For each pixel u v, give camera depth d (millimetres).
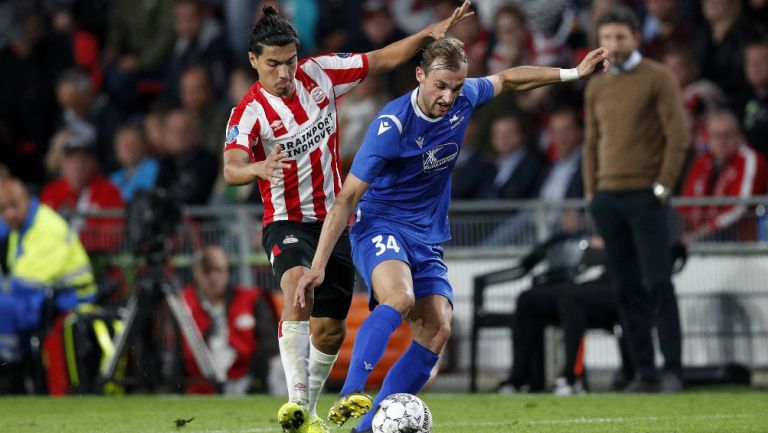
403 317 18844
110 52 56469
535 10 47469
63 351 35875
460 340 38938
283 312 20109
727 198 37531
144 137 47875
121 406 29781
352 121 45812
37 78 54375
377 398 19328
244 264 39344
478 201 43344
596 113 32406
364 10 52188
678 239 33625
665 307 31516
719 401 27562
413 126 19875
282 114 20906
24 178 52281
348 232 21688
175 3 54875
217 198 46875
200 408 28797
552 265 36188
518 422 23500
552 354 38344
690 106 42688
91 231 39719
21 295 36719
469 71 47938
